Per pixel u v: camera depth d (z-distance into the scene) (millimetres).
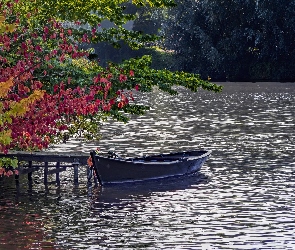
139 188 37000
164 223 29281
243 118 69938
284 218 29641
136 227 28766
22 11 31641
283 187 35969
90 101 28969
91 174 38438
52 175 41031
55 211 31812
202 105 86438
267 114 73375
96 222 29672
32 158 37969
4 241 26719
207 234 27469
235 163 43531
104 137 56281
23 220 30062
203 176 39594
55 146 51094
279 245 25844
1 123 19891
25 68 27469
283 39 120500
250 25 124062
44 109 25422
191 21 126250
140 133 59000
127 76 30156
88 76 29078
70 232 28062
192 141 53875
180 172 39688
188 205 32562
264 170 40875
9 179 39875
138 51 147750
